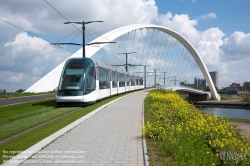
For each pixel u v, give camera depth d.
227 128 11.24
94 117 14.37
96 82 22.72
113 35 56.09
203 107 75.19
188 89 79.94
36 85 42.41
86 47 49.34
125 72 42.25
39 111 17.44
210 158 6.59
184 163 6.07
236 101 89.81
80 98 19.75
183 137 8.41
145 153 7.39
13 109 18.88
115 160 6.94
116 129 11.02
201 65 88.94
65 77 20.59
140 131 10.59
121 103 22.86
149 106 19.50
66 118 13.80
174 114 14.47
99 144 8.56
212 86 95.19
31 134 9.95
